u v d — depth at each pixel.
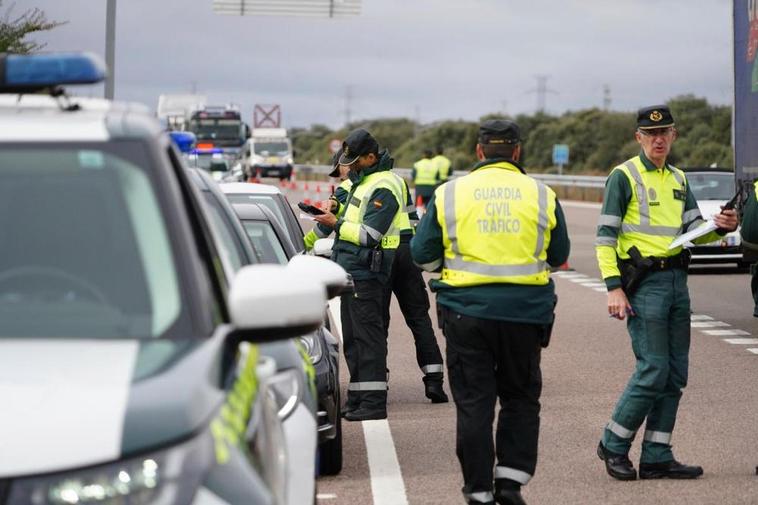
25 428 6.93
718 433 23.36
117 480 6.88
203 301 8.49
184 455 7.07
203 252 9.25
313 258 11.65
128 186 8.76
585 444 22.44
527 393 16.67
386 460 21.22
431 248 16.69
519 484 16.56
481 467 16.30
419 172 91.56
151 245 8.59
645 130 19.56
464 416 16.38
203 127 153.88
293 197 127.94
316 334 19.88
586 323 40.09
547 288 16.53
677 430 23.62
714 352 34.00
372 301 24.48
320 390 19.12
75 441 6.92
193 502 6.96
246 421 8.02
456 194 16.52
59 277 8.48
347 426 24.08
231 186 28.03
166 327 8.30
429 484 19.56
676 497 18.78
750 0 34.16
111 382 7.38
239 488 7.26
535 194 16.52
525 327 16.38
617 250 19.80
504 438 16.67
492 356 16.45
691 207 19.88
